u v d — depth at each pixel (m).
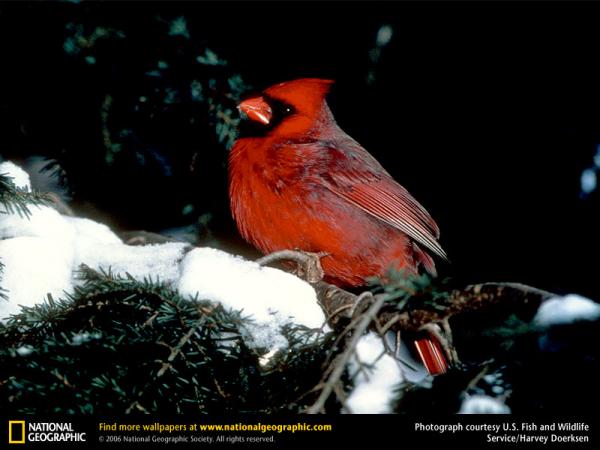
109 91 6.15
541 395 3.95
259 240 6.09
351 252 6.02
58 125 6.34
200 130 6.31
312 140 6.04
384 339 3.88
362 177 6.07
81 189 6.61
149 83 6.09
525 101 6.34
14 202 4.74
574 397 3.89
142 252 5.07
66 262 4.83
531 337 3.72
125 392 3.83
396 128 6.61
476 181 6.62
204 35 6.22
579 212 6.48
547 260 6.57
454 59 6.31
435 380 4.00
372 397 4.04
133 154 6.39
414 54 6.31
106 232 5.68
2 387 3.90
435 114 6.48
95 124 6.30
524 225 6.60
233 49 6.29
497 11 6.16
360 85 6.41
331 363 3.79
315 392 3.87
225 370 4.12
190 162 6.48
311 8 6.25
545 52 6.22
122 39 5.97
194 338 4.09
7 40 6.05
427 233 6.23
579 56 6.18
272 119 6.05
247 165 5.91
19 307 4.53
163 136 6.38
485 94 6.37
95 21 5.93
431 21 6.23
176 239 6.70
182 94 6.11
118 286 4.23
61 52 6.07
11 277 4.60
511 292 3.75
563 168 6.43
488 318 5.53
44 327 4.30
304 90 6.10
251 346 4.20
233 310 4.22
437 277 3.88
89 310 4.31
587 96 6.25
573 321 3.52
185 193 6.64
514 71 6.29
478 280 6.67
